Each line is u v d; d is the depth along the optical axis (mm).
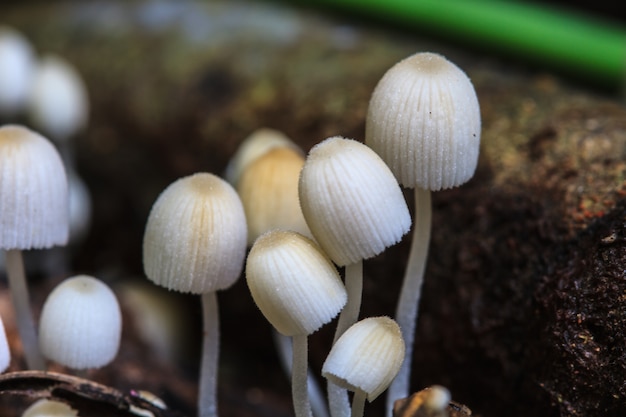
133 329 189
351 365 131
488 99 176
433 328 161
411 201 165
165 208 138
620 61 200
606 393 140
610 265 143
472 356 157
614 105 172
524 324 152
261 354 195
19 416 156
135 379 172
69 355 143
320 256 133
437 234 162
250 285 133
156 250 139
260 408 184
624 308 141
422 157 135
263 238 133
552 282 149
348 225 131
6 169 139
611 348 141
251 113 199
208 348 149
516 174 160
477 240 159
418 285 147
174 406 170
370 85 189
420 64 135
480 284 157
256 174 153
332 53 202
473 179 163
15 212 140
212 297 146
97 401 142
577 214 150
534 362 149
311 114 190
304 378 140
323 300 132
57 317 142
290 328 133
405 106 134
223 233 138
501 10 206
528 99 174
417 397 130
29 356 153
